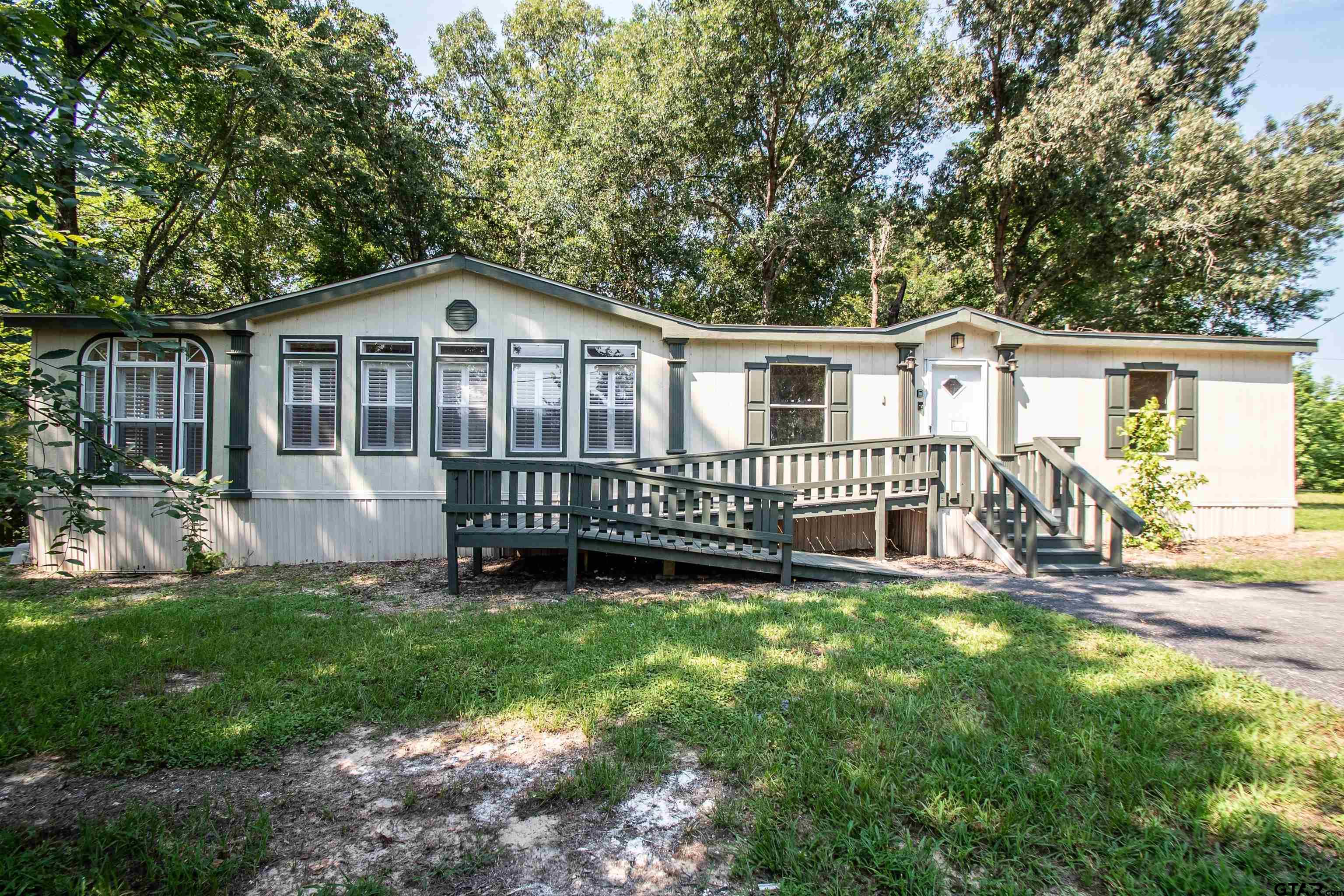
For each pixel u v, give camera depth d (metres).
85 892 2.12
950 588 6.53
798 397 9.87
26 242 2.88
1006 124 18.75
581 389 9.41
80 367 3.09
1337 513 13.48
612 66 21.52
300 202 17.50
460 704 3.59
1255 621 5.29
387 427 9.12
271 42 13.94
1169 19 18.67
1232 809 2.48
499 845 2.40
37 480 2.89
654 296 22.28
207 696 3.73
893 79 18.72
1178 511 9.48
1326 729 3.17
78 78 3.50
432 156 19.50
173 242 16.33
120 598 6.75
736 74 18.94
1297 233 16.08
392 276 8.98
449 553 6.79
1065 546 7.99
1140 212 16.83
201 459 8.84
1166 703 3.47
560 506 6.79
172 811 2.61
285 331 8.98
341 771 2.96
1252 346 10.49
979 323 9.97
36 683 3.89
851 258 20.17
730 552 7.04
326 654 4.52
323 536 8.98
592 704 3.57
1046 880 2.14
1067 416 10.36
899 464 9.11
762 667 4.10
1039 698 3.49
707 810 2.60
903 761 2.85
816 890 2.10
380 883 2.18
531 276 9.18
